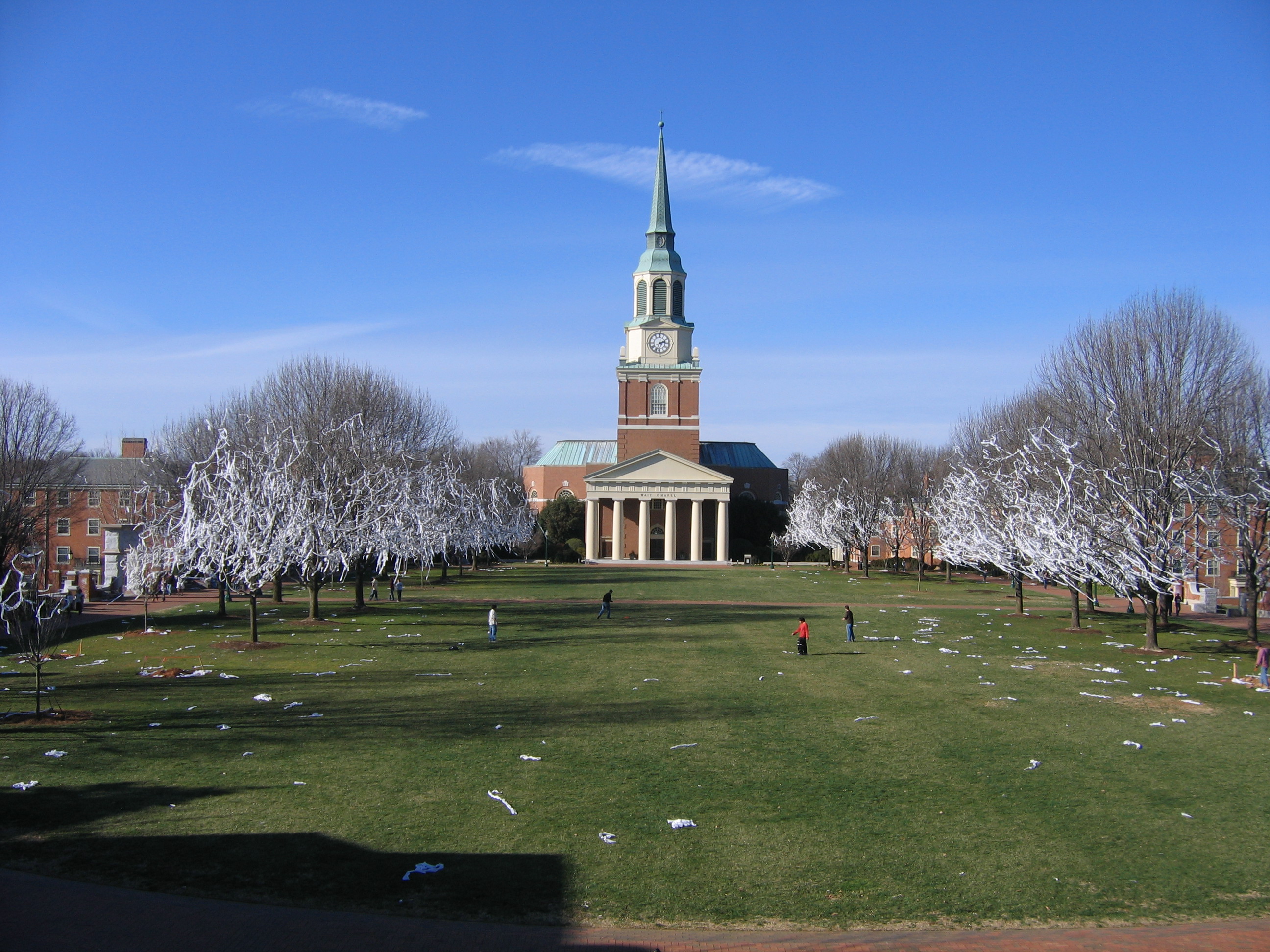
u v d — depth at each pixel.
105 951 13.05
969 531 61.88
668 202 135.38
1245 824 19.56
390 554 62.78
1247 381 47.09
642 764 23.52
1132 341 46.94
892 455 107.31
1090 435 47.97
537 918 14.89
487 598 70.06
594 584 85.75
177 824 18.69
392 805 20.08
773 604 67.25
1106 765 23.84
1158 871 17.16
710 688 33.91
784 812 20.03
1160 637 49.19
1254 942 14.31
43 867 16.33
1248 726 28.20
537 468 149.25
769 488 146.62
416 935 14.08
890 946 14.11
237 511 44.78
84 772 22.09
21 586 38.78
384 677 35.34
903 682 35.28
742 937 14.39
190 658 39.41
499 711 29.47
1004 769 23.36
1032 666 39.22
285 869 16.53
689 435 133.25
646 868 16.98
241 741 25.22
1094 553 45.12
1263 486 43.34
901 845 18.25
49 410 60.59
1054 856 17.81
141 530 68.31
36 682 29.91
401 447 69.00
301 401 67.69
